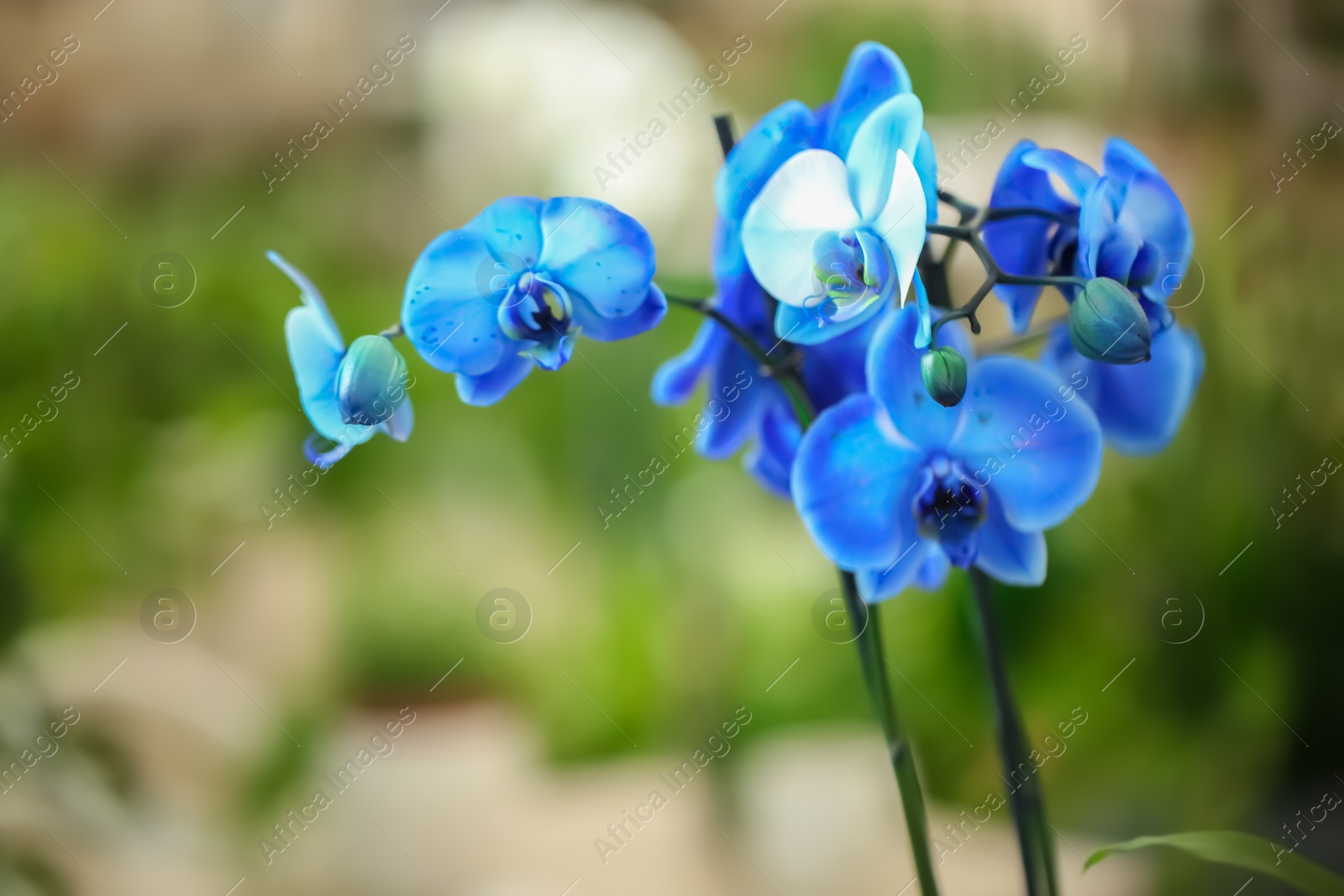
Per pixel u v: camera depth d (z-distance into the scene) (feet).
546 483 6.61
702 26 8.53
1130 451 3.36
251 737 5.65
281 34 7.19
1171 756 5.00
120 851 4.85
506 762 6.09
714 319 3.29
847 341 3.31
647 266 3.20
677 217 5.97
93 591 5.32
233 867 5.26
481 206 7.07
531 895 5.06
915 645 5.23
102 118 6.88
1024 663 5.07
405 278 7.17
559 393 6.38
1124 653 4.97
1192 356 3.32
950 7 6.15
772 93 6.66
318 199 7.13
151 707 5.29
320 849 5.49
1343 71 4.93
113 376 5.34
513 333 3.20
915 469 3.26
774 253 3.20
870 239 3.17
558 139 6.86
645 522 6.20
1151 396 3.34
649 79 6.84
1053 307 4.99
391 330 3.20
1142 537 4.91
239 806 5.43
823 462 3.24
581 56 6.92
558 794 5.89
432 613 6.50
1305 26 4.91
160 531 5.34
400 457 6.70
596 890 5.12
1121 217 3.21
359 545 6.68
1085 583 4.93
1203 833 3.23
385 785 5.82
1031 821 3.34
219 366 5.58
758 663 5.77
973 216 3.26
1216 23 5.04
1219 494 4.87
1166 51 5.16
